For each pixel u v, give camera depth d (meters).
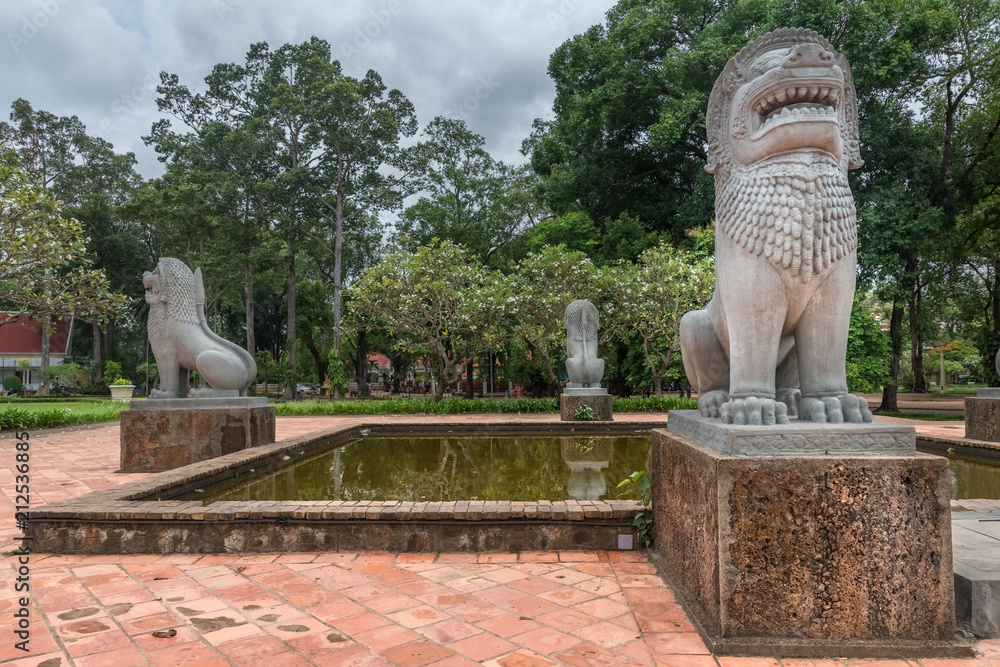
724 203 2.82
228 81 24.36
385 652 2.09
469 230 23.39
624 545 3.30
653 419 10.38
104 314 11.59
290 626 2.31
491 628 2.29
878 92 14.45
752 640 2.07
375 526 3.31
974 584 2.22
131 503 3.47
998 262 16.64
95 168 27.55
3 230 9.16
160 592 2.68
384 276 13.80
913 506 2.12
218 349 6.34
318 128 21.72
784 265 2.55
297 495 4.64
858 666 1.97
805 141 2.55
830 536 2.12
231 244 23.53
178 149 24.42
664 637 2.20
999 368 7.44
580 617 2.39
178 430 5.96
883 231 13.12
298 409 13.51
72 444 8.20
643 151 18.33
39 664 2.00
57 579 2.86
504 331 14.43
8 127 25.41
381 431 9.07
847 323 2.68
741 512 2.13
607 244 17.22
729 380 2.90
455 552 3.29
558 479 5.34
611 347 16.98
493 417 12.08
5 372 31.75
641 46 16.52
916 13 13.41
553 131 20.53
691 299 13.34
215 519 3.30
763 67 2.73
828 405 2.53
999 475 5.48
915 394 24.72
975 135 15.07
